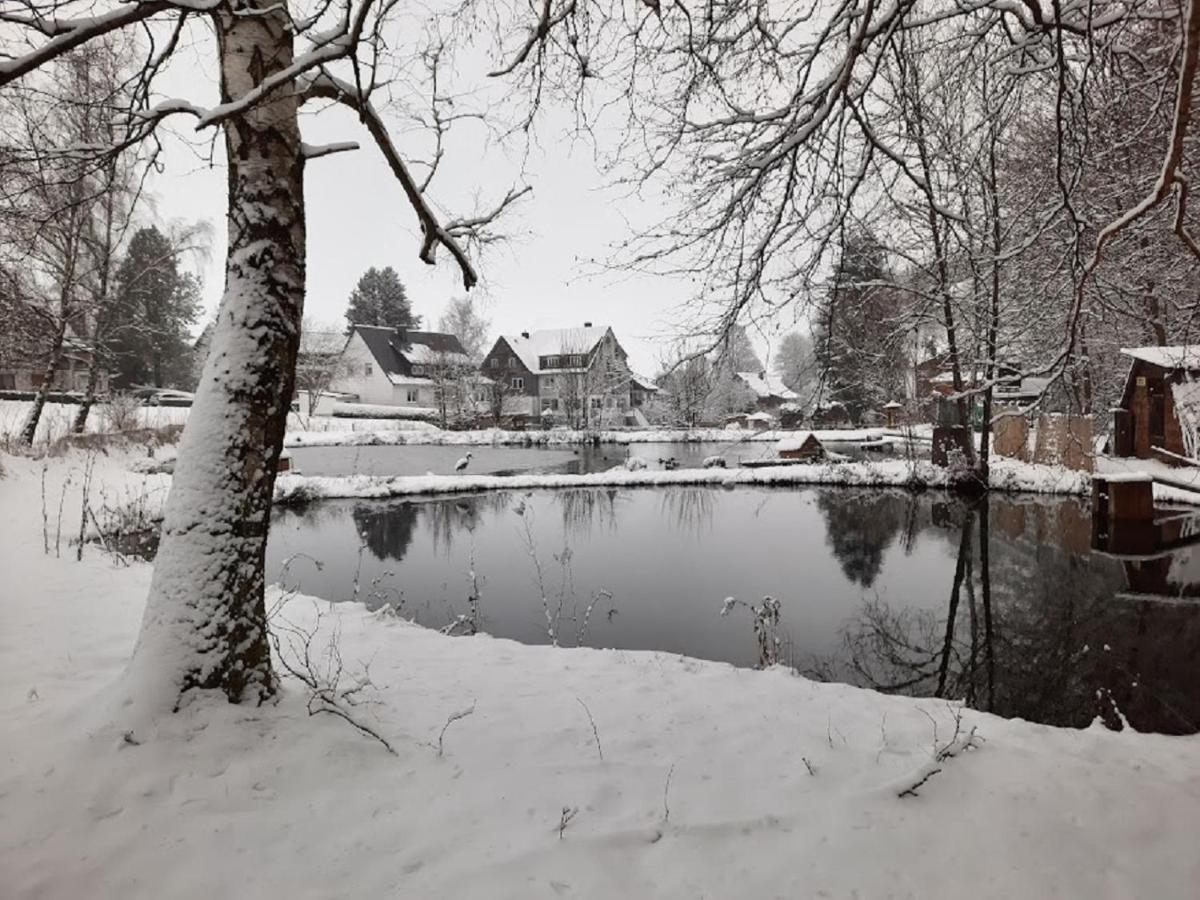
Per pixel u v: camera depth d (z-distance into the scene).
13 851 2.40
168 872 2.38
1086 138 3.89
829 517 15.05
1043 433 18.66
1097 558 10.26
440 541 13.06
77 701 3.52
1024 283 7.86
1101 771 3.45
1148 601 8.05
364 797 2.93
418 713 3.94
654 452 31.98
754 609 6.19
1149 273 7.11
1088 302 5.53
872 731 3.92
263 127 3.46
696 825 2.85
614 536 13.45
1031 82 4.79
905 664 6.55
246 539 3.49
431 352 52.81
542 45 3.97
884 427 40.84
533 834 2.74
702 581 9.87
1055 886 2.57
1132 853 2.78
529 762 3.38
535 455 30.84
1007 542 11.76
